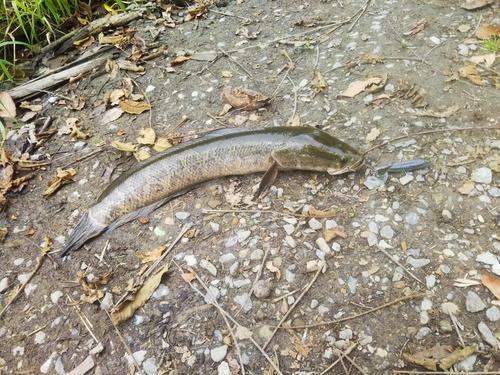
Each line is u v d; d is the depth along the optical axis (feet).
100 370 2.15
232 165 2.68
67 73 3.69
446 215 2.39
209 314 2.23
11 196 2.96
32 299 2.44
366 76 3.14
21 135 3.32
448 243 2.30
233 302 2.25
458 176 2.55
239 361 2.07
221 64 3.58
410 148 2.69
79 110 3.46
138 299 2.30
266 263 2.34
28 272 2.56
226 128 2.84
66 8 4.15
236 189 2.70
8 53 4.06
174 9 4.21
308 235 2.42
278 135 2.64
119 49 3.86
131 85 3.53
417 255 2.28
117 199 2.64
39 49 4.02
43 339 2.28
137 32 4.00
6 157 3.13
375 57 3.23
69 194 2.91
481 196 2.45
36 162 3.12
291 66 3.39
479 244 2.29
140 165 2.70
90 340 2.24
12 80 3.75
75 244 2.58
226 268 2.36
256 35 3.75
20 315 2.39
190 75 3.54
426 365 1.93
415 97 2.92
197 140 2.74
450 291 2.15
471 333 2.02
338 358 2.02
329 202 2.54
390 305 2.14
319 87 3.13
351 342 2.05
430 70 3.10
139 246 2.54
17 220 2.83
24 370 2.20
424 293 2.15
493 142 2.65
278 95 3.21
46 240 2.67
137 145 3.08
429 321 2.07
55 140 3.29
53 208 2.85
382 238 2.36
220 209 2.61
